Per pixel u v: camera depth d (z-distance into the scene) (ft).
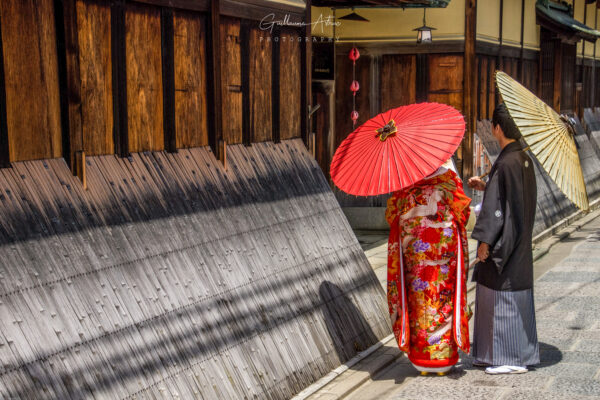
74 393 10.44
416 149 15.02
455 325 15.89
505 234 15.75
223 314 14.05
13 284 10.41
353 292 18.81
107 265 12.12
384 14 36.14
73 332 10.90
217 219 15.44
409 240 16.02
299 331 15.88
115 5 13.44
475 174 36.55
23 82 11.53
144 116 14.48
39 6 11.79
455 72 35.81
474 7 35.24
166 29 14.96
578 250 34.19
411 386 15.71
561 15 53.47
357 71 36.88
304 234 18.26
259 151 18.52
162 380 11.94
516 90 15.75
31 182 11.51
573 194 15.23
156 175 14.34
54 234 11.46
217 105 16.51
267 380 14.17
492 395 14.96
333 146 36.27
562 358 17.60
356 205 37.22
